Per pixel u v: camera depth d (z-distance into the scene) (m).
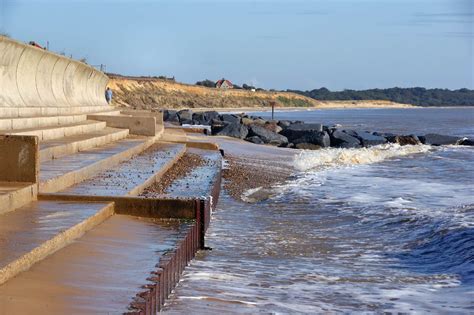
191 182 16.94
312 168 28.75
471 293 9.55
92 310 6.11
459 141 50.06
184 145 28.17
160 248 8.98
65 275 7.29
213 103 177.75
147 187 14.99
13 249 7.64
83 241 9.12
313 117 146.75
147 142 25.64
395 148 41.00
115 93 142.38
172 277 8.41
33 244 7.91
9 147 11.26
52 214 10.05
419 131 83.12
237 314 7.71
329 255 12.22
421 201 18.66
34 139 11.26
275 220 15.69
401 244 13.12
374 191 20.98
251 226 14.70
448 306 8.90
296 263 11.37
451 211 16.02
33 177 11.32
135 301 6.43
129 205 11.47
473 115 176.62
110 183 14.20
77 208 10.71
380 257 12.14
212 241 12.47
